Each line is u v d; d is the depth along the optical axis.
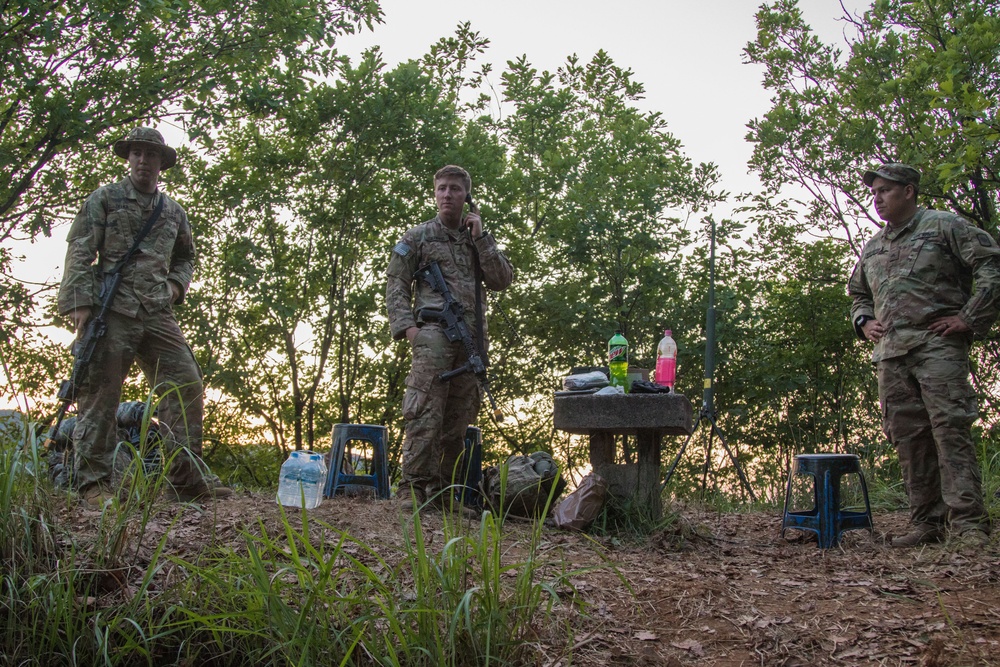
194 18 11.62
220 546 3.47
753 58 12.41
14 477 3.12
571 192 13.62
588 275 14.17
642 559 4.69
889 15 10.59
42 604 2.84
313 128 14.06
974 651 3.19
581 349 14.28
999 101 8.19
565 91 14.92
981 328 4.98
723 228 13.43
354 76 14.03
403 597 3.12
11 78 10.48
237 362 14.34
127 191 5.33
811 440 13.62
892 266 5.32
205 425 14.29
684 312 13.72
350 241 14.55
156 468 4.05
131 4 10.34
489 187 14.57
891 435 5.36
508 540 4.68
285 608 2.84
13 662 2.75
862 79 10.88
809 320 13.77
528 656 3.02
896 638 3.37
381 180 14.77
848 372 13.77
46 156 10.99
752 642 3.38
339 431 6.06
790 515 5.43
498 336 14.95
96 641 2.83
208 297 13.97
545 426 15.14
